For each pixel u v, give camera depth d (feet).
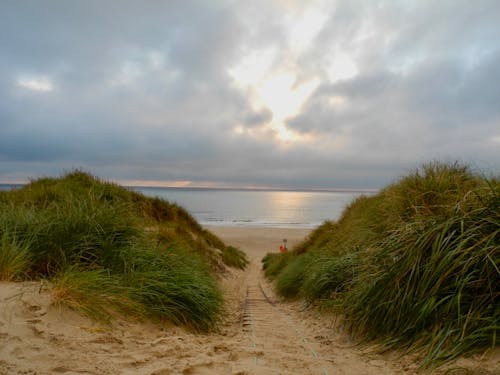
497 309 10.06
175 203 61.11
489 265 10.85
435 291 11.27
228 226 211.82
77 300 12.69
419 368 9.80
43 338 10.07
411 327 11.44
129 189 49.90
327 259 26.40
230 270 56.34
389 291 13.07
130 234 19.86
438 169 22.39
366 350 12.28
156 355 10.18
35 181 42.83
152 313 14.44
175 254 21.53
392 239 15.44
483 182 17.28
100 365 8.96
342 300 17.74
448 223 12.34
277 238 151.84
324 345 13.74
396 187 23.68
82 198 22.54
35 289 13.05
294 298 29.45
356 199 43.50
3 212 18.76
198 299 16.81
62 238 16.92
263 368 9.78
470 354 9.57
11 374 7.82
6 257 14.64
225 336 15.81
